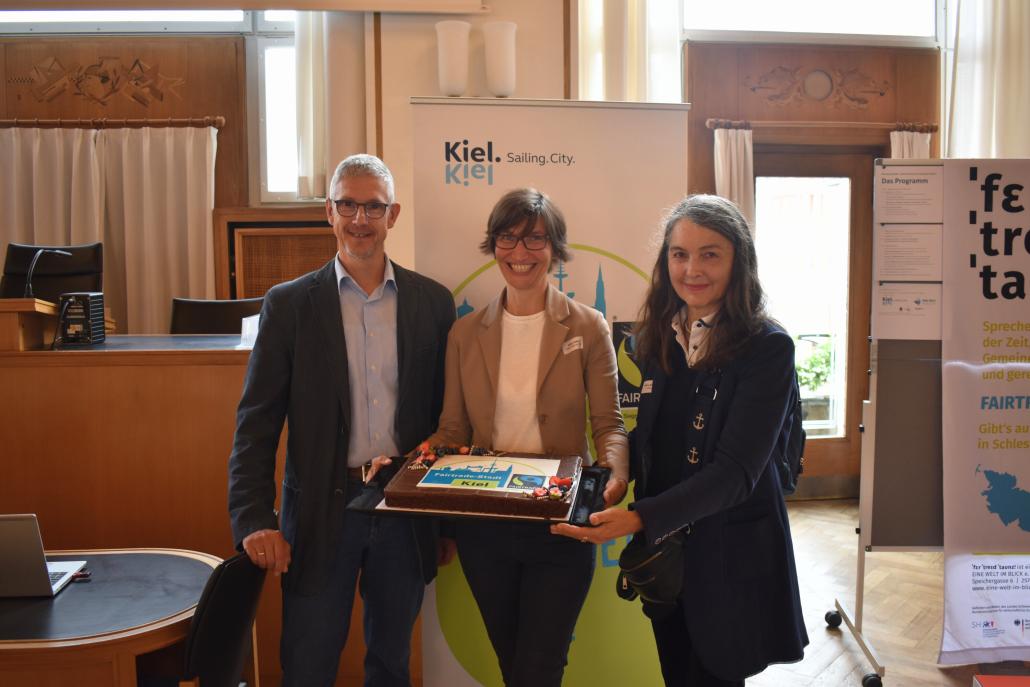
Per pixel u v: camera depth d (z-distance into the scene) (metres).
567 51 4.15
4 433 2.29
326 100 4.29
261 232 4.89
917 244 2.58
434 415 2.02
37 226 4.82
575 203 2.28
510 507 1.54
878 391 2.65
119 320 4.95
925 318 2.60
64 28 4.90
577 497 1.63
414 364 1.86
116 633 1.58
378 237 1.79
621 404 2.30
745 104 4.39
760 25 4.48
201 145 4.86
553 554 1.72
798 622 1.56
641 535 1.55
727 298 1.52
